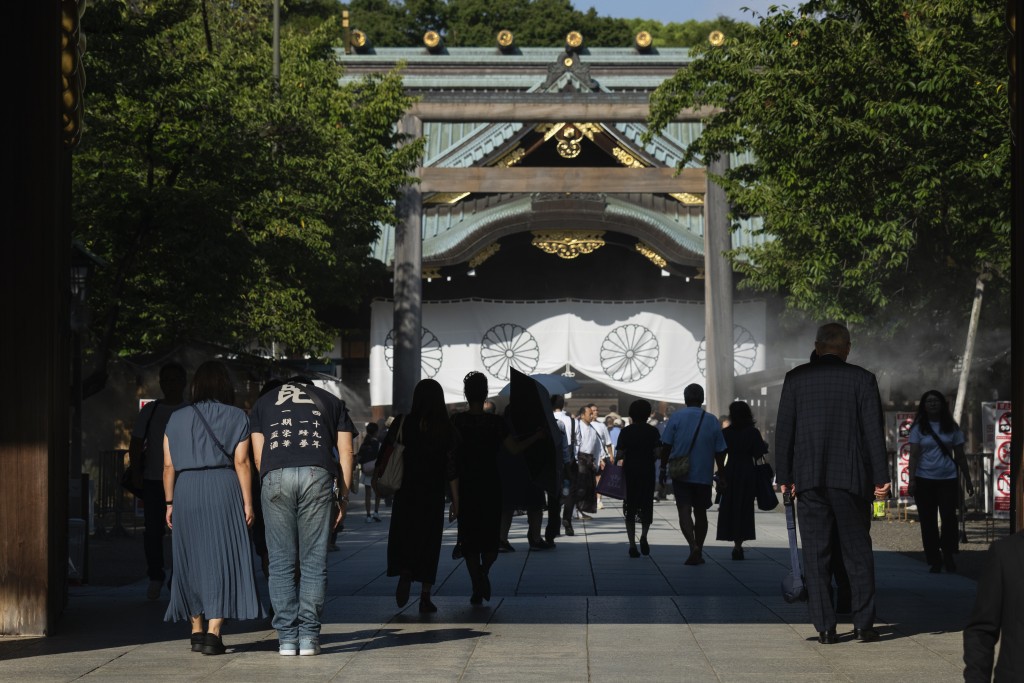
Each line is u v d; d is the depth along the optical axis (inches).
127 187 933.2
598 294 2144.4
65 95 443.2
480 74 2165.4
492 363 2114.9
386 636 417.4
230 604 379.9
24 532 419.5
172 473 388.8
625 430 734.5
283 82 1327.5
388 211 1407.5
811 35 871.7
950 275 1032.8
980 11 828.6
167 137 968.3
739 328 2030.0
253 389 1433.3
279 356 1464.1
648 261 2130.9
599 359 2106.3
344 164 1279.5
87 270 813.9
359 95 1403.8
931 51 831.7
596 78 2165.4
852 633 418.0
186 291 1003.3
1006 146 792.3
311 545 385.4
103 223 952.9
